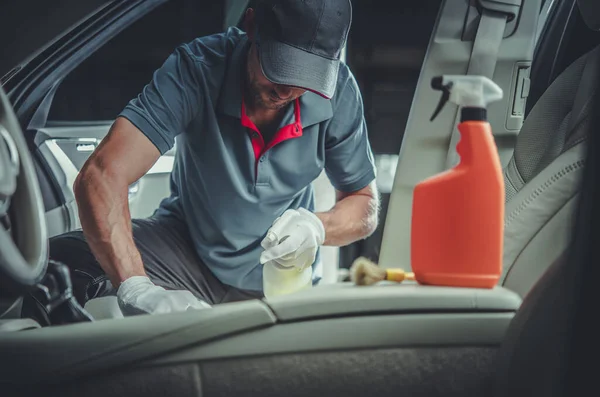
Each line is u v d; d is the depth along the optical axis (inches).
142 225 72.1
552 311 30.1
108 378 33.6
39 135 98.3
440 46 62.9
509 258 44.5
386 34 291.9
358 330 33.9
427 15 289.9
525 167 54.4
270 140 68.3
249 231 71.0
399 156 65.4
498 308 34.3
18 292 32.9
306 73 59.6
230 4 127.9
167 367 33.7
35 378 33.4
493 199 35.7
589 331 26.7
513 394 32.4
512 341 32.6
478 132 35.8
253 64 63.6
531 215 44.2
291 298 34.5
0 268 31.1
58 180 99.5
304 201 75.7
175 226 73.6
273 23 60.0
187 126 68.2
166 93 64.2
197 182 70.2
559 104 53.2
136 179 62.7
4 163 32.6
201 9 264.7
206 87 66.2
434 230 36.3
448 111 63.1
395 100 293.3
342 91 70.6
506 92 64.0
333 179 77.1
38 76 97.7
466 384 34.3
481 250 35.8
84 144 106.0
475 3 62.1
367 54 293.4
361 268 38.3
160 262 70.3
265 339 33.8
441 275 36.3
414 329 33.9
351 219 74.1
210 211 70.3
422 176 64.4
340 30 60.5
